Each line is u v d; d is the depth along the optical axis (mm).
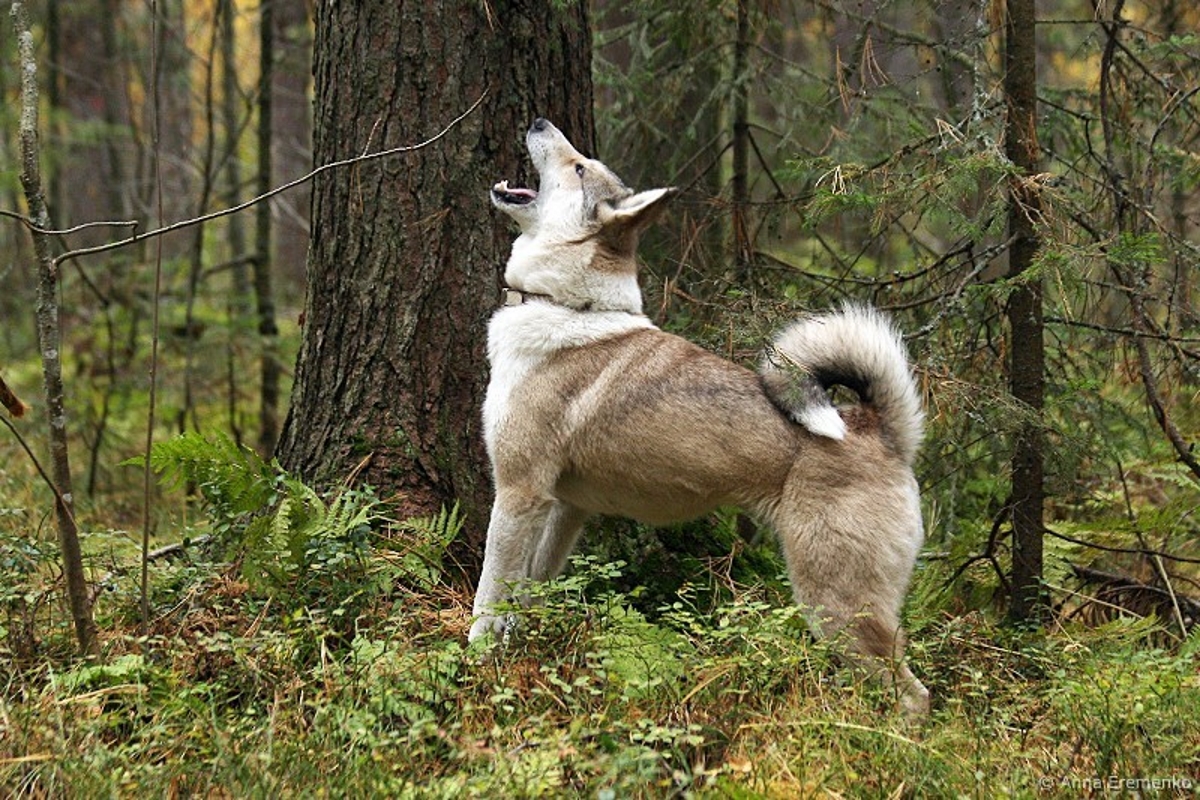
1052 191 4703
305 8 10656
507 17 5289
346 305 5355
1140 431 5980
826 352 4543
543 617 4332
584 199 5000
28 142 3943
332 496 5141
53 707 3734
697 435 4543
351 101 5262
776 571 5730
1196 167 5355
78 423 9078
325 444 5363
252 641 4160
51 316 4023
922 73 5578
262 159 9305
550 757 3391
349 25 5234
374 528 5105
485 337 5352
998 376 5410
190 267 10227
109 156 12766
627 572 5477
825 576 4352
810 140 6977
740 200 6559
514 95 5340
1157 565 5488
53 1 11438
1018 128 5082
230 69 9555
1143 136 5953
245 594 4719
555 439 4738
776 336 4848
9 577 4656
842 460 4406
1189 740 3850
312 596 4680
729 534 5777
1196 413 6613
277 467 4941
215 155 12688
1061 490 5516
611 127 7207
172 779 3434
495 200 5180
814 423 4402
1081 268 4582
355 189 5285
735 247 6344
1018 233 5039
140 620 4594
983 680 4504
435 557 4945
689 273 6297
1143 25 7207
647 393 4641
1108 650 4855
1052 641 4934
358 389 5336
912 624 4988
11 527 6238
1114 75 6023
